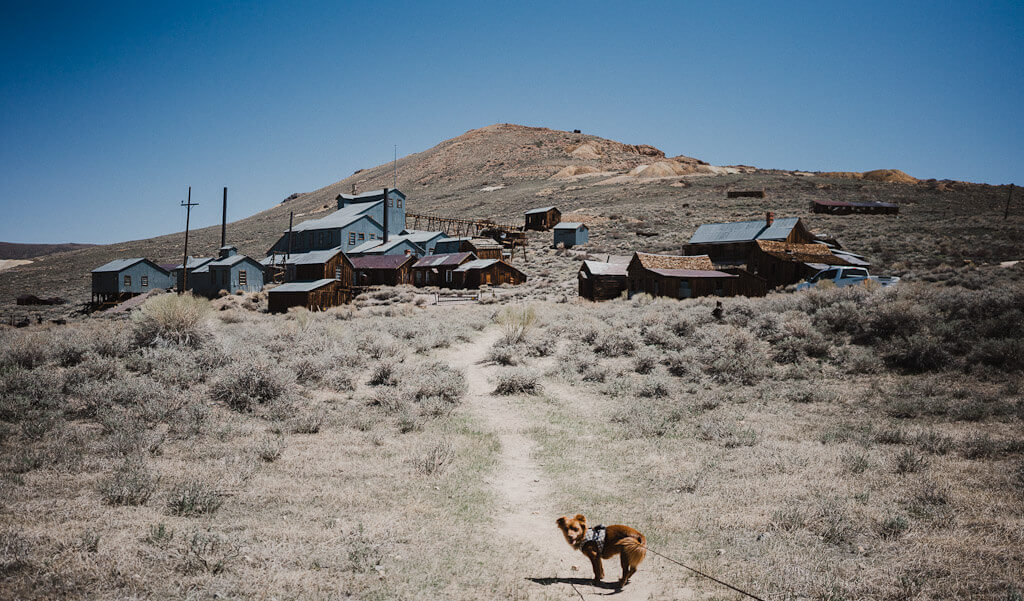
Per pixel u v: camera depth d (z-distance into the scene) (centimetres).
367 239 8238
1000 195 11244
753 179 14462
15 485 822
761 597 582
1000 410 1298
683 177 15362
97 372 1551
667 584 616
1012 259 5109
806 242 5006
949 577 611
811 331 2108
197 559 599
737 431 1266
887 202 10694
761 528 773
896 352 1805
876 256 5675
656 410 1515
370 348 2303
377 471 1016
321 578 596
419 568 641
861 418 1352
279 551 650
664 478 1003
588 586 614
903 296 2392
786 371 1828
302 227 8344
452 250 7831
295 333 2584
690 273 4116
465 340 2741
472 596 581
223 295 6303
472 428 1378
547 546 738
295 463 1036
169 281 7212
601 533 616
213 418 1303
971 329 1888
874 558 668
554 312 3606
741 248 4988
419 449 1167
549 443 1266
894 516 784
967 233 6675
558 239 8881
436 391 1662
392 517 796
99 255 12625
